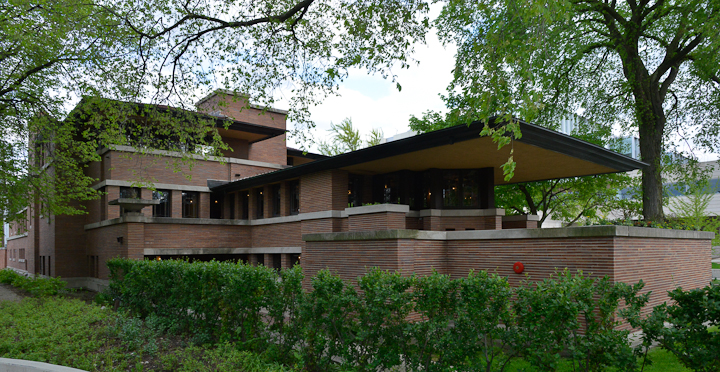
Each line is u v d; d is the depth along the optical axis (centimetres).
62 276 2538
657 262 1161
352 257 1360
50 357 847
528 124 1202
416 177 1923
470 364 635
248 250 2450
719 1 1412
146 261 1417
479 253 1248
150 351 899
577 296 579
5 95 1773
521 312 594
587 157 1528
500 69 873
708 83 1955
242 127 2472
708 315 528
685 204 2820
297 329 855
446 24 1912
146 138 1698
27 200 1972
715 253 2978
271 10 1358
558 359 551
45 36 1471
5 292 2272
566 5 752
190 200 2506
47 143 2088
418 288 707
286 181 2217
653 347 902
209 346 973
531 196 2698
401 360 729
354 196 1986
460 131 1273
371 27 1241
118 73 1501
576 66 2223
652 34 2048
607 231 991
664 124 2058
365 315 742
